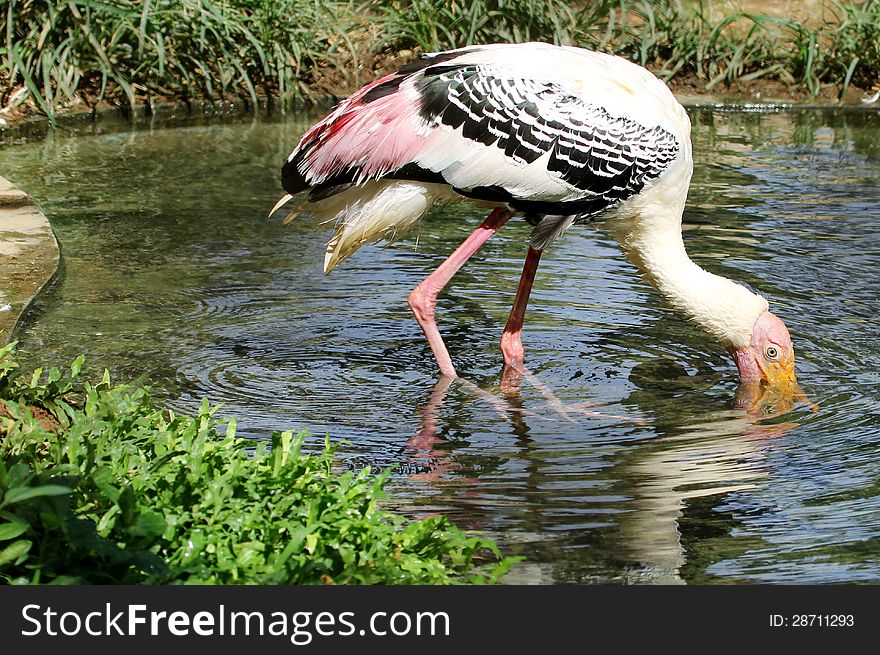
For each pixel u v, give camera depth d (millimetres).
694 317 6773
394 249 8992
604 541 4738
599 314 7742
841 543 4738
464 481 5281
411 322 7570
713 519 4949
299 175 6668
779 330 6598
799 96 14281
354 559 4074
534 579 4430
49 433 4902
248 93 13406
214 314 7492
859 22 14438
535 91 6543
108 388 5406
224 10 13352
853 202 10141
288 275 8328
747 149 12086
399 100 6488
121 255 8531
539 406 6289
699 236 9156
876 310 7695
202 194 10203
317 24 13945
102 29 12656
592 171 6613
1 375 5336
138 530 3895
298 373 6645
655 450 5680
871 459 5559
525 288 6855
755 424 6031
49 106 11914
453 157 6496
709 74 14578
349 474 4492
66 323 7141
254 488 4348
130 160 11234
